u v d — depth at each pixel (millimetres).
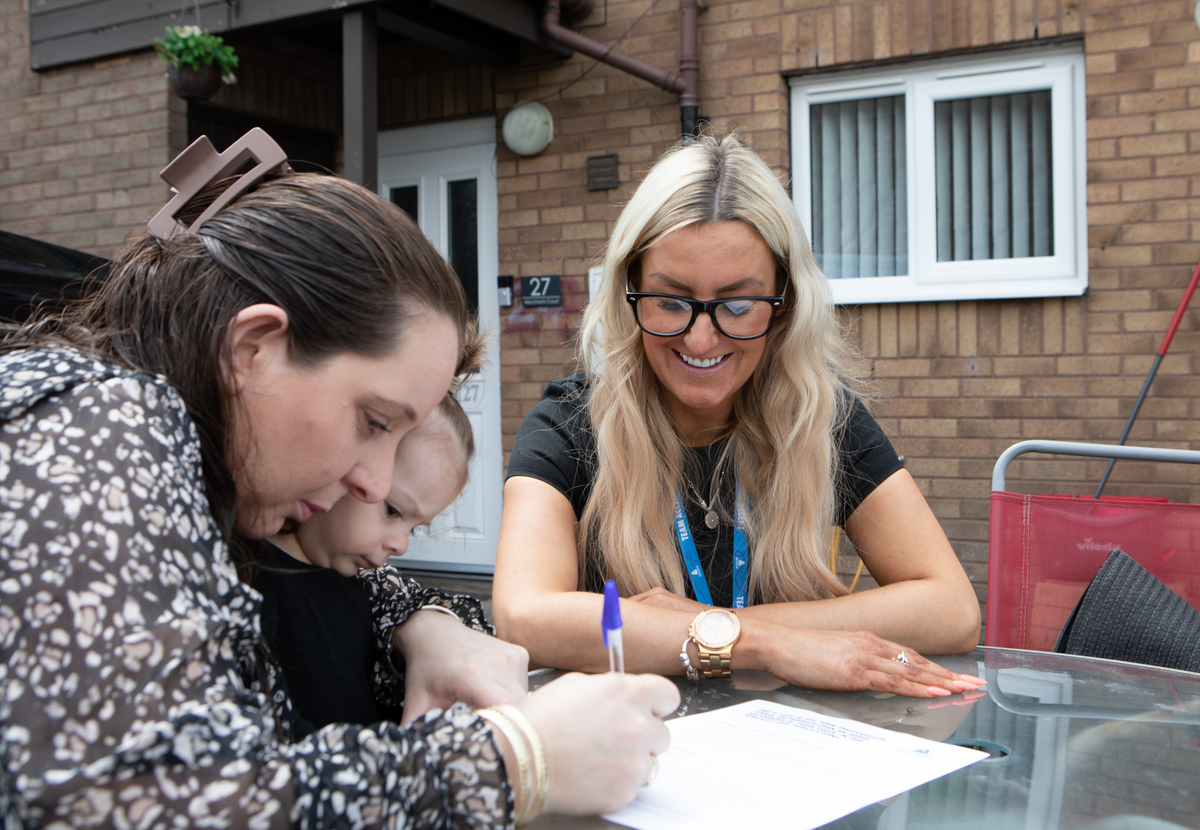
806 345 1672
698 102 4352
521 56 4676
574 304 4621
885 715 1168
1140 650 1590
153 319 813
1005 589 1937
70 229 5012
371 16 4113
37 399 684
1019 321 3980
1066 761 995
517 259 4727
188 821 612
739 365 1604
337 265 791
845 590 1659
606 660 1354
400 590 1228
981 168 4137
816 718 1140
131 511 661
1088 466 3879
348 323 786
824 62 4176
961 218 4168
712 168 1591
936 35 4020
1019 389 3980
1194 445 3748
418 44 5008
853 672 1266
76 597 622
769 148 4270
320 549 1110
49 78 5035
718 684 1319
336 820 661
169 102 4750
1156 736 1078
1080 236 3980
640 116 4473
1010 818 845
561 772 788
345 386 797
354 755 695
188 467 729
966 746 1051
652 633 1343
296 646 1038
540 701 827
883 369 4168
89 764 600
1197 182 3711
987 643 1955
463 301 904
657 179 1610
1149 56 3746
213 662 683
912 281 4215
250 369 782
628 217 1642
